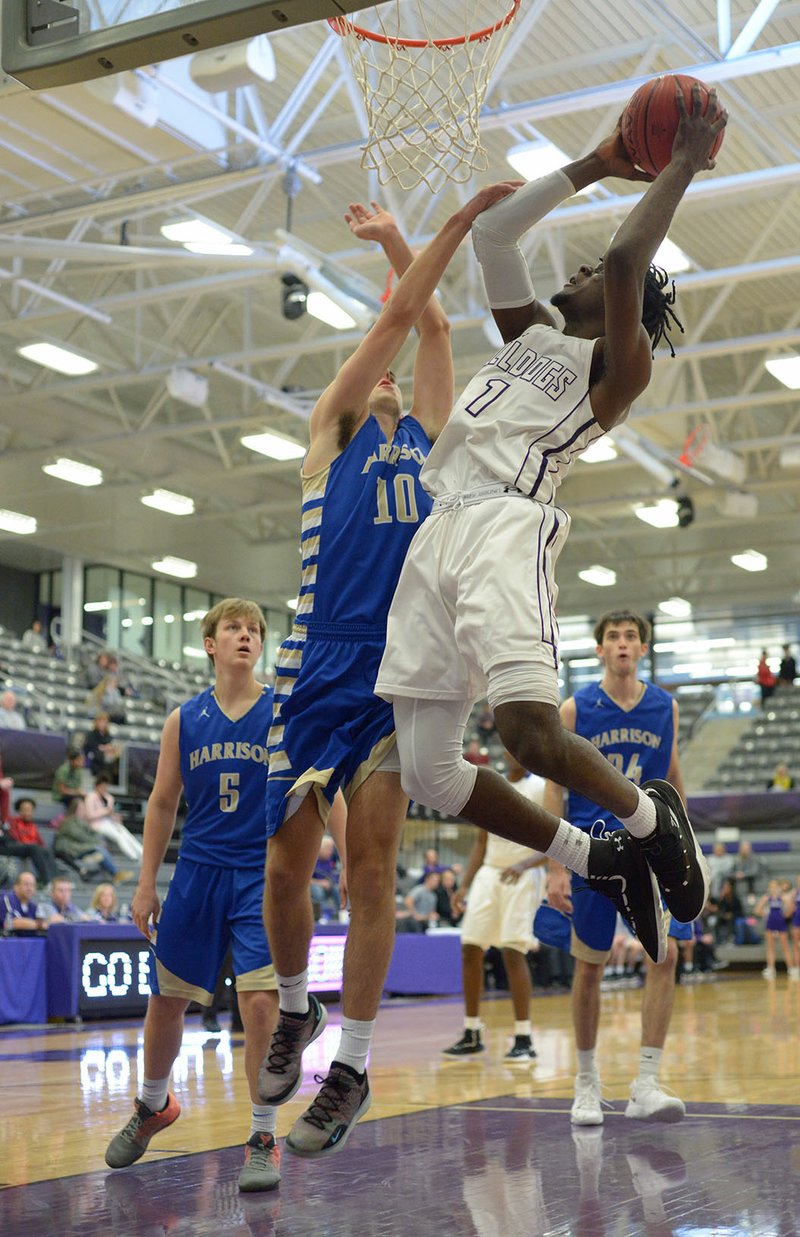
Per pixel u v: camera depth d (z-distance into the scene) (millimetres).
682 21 11156
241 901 3662
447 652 2781
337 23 4035
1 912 12273
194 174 11906
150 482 21016
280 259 12625
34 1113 5047
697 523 24078
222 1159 3799
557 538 2795
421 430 3336
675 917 3061
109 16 3824
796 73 11875
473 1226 2816
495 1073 6426
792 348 17984
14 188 11117
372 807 2943
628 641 4871
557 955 16734
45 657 22609
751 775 26656
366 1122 4516
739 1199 3055
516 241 3012
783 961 22750
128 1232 2799
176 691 24906
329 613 3082
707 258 16312
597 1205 3023
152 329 17781
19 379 18203
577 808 4891
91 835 15766
